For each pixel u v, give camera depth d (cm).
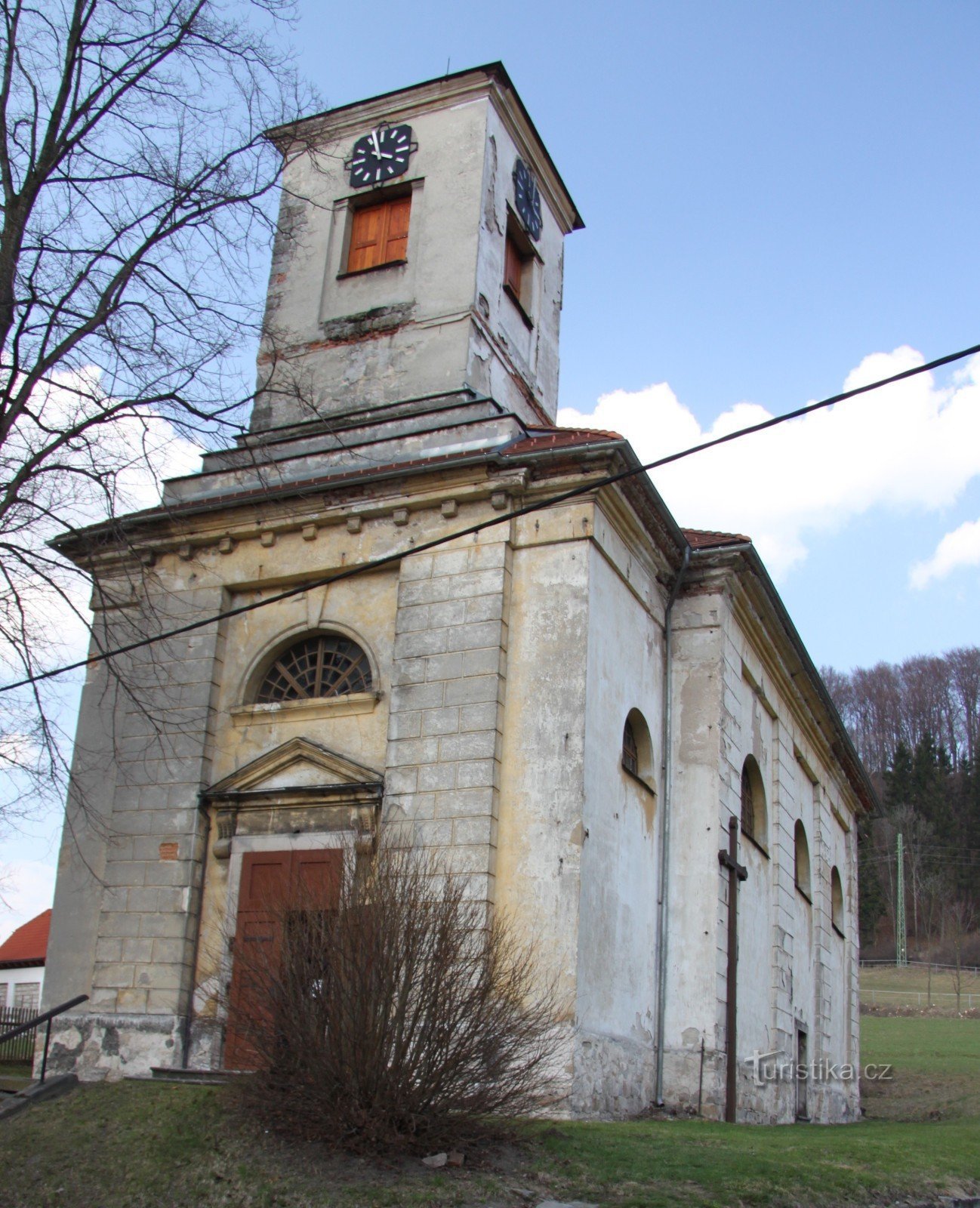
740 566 1847
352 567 1675
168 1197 938
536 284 2241
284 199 2172
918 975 6819
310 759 1598
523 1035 1045
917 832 8319
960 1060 3366
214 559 1775
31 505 1241
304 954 1024
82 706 1803
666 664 1808
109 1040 1571
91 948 1672
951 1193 1059
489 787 1459
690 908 1692
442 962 1002
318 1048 974
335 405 1991
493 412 1806
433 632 1567
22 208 1311
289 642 1714
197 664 1719
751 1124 1630
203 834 1634
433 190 2072
